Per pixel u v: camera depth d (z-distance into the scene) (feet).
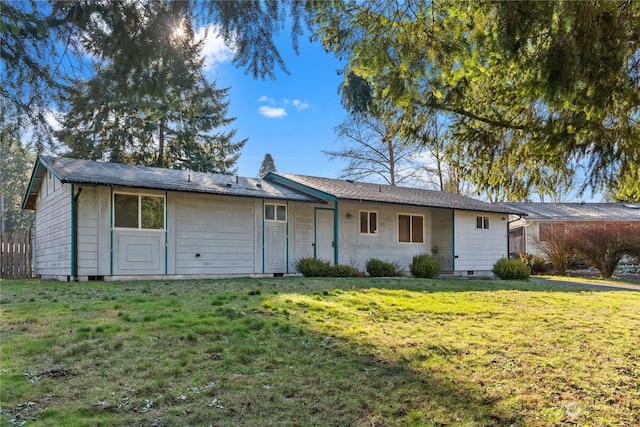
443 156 19.95
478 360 15.88
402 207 57.52
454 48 14.05
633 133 15.37
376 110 21.02
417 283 37.58
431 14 13.83
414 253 58.65
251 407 11.46
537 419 11.94
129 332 16.40
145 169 45.70
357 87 64.54
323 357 15.28
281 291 28.22
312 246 49.80
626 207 91.56
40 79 12.07
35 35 11.18
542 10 11.78
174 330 16.87
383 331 18.84
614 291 39.06
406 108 17.63
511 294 32.35
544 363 15.90
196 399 11.61
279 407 11.59
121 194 38.45
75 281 35.83
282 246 47.50
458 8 13.32
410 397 12.72
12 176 95.91
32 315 19.01
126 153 82.12
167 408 11.05
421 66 14.66
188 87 12.67
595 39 12.07
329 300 24.85
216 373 13.28
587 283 49.78
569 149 16.42
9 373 12.45
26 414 10.31
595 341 18.86
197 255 41.93
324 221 51.11
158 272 39.78
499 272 53.47
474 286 37.37
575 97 12.72
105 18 10.81
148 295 25.61
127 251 38.47
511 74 15.16
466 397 12.90
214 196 43.21
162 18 10.73
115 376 12.64
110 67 11.76
